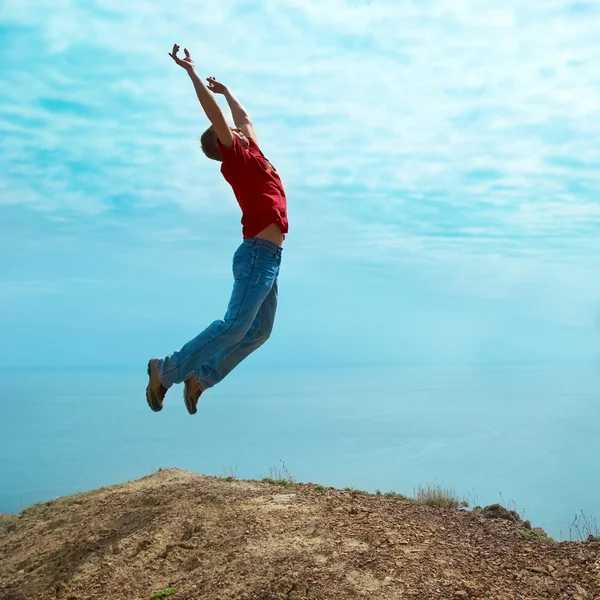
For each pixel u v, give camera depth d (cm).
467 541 500
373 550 468
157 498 664
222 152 473
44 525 691
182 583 477
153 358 477
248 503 592
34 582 542
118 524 624
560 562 459
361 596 411
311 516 544
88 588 504
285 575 444
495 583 428
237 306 464
